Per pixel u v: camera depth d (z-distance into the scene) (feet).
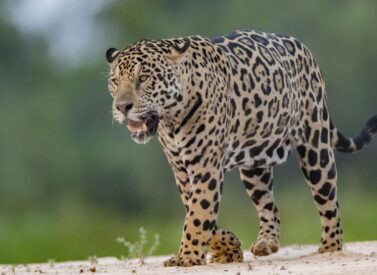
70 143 286.87
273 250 94.48
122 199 269.03
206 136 84.28
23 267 99.09
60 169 279.28
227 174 231.30
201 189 84.38
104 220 231.30
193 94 83.82
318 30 284.00
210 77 84.43
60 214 247.09
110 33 320.50
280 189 243.19
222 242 88.02
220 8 298.15
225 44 88.33
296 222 187.21
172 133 84.94
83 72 304.91
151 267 85.71
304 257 91.45
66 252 150.30
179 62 83.25
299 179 243.81
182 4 311.47
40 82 318.45
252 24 290.76
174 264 84.12
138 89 82.38
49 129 292.61
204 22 298.35
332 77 276.62
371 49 279.90
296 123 92.02
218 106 84.74
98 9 325.62
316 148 92.84
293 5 288.10
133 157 272.31
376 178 247.09
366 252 95.40
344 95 276.00
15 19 331.77
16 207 271.28
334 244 92.94
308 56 93.40
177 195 265.75
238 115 87.04
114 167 273.33
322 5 288.10
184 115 83.97
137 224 219.82
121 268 87.92
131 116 82.23
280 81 89.56
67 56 325.01
